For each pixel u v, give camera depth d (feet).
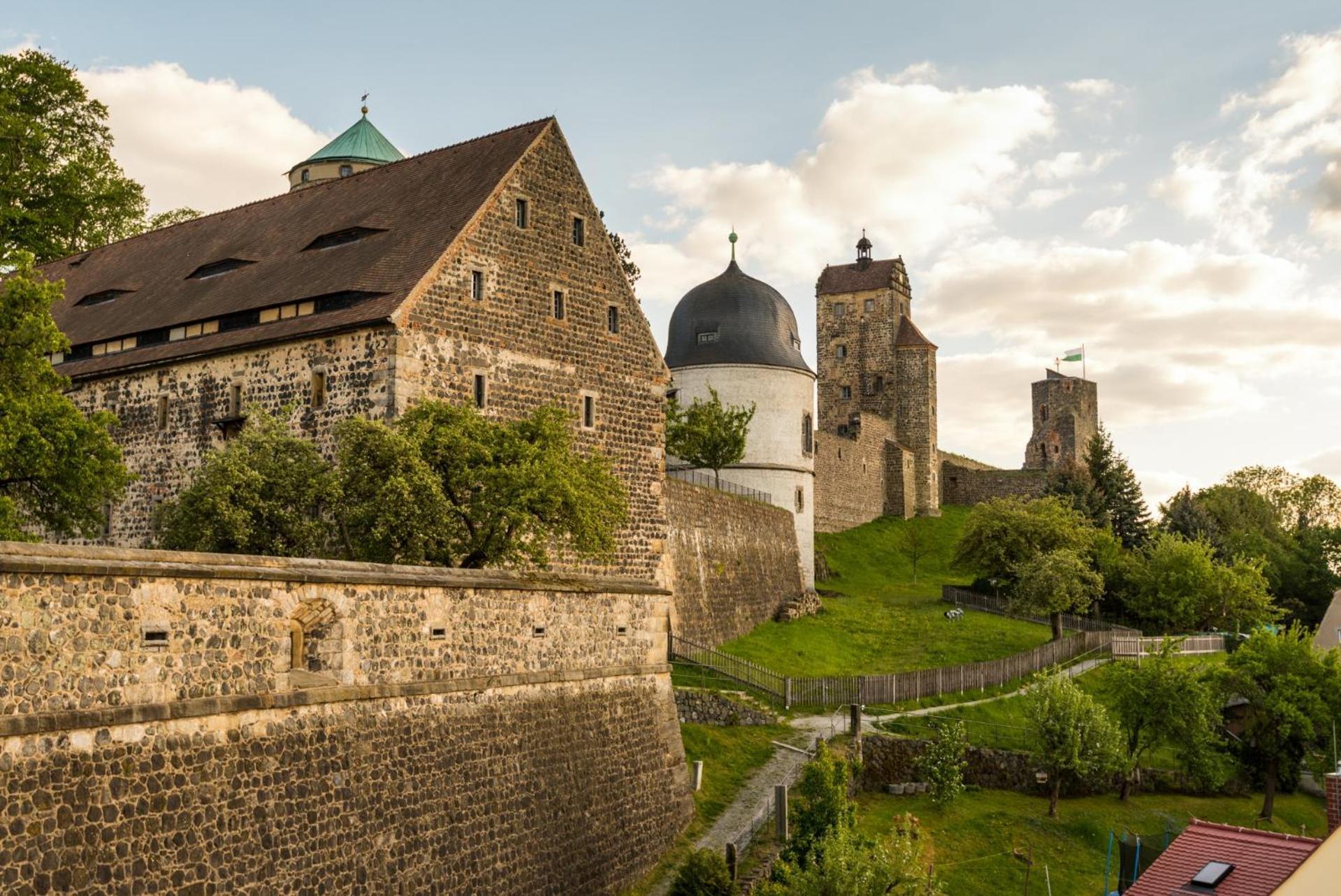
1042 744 164.55
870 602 263.70
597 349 149.07
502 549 117.91
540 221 144.05
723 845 126.62
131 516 147.13
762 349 266.36
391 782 91.71
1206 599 259.19
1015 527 257.96
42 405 110.83
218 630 78.54
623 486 149.59
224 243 165.89
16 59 188.96
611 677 124.16
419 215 143.54
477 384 134.31
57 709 68.44
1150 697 177.99
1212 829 101.71
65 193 191.11
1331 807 114.01
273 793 81.05
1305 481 449.06
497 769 104.12
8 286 114.73
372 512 112.06
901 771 164.35
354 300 132.87
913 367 400.67
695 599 201.77
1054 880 144.46
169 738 74.49
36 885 66.13
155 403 146.51
